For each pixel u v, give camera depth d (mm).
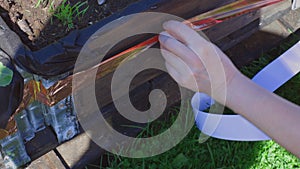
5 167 1461
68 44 1173
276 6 1866
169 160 1594
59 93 1316
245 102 1096
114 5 1342
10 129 1312
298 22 1954
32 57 1137
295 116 1050
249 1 1586
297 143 1038
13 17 1279
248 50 1871
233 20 1677
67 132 1509
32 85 1289
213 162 1600
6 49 1128
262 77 1448
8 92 1142
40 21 1280
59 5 1316
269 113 1068
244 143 1642
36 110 1413
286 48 1920
